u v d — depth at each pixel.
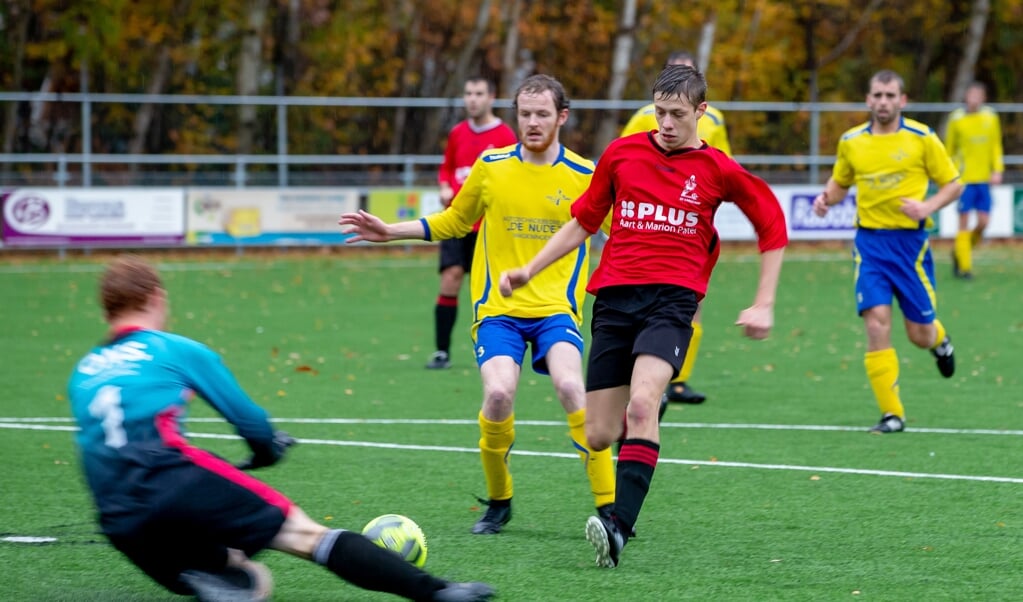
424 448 20.53
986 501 16.75
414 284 48.25
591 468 15.09
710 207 14.05
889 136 21.94
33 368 29.02
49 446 20.38
